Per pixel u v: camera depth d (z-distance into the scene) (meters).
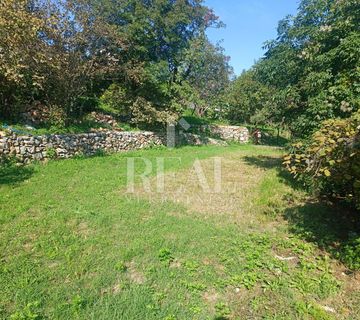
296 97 7.54
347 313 2.95
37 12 9.34
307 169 3.83
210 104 21.83
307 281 3.38
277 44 8.64
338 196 5.89
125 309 2.85
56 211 5.13
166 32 14.06
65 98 10.73
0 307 2.80
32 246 3.95
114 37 11.23
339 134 3.46
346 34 6.47
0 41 8.15
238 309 2.95
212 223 5.02
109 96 13.50
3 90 8.98
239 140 20.56
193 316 2.81
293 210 5.75
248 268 3.64
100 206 5.50
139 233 4.45
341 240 4.46
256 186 7.66
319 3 7.14
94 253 3.81
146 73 13.07
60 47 9.68
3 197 5.61
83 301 2.90
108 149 11.42
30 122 9.75
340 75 6.30
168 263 3.66
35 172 7.57
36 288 3.08
